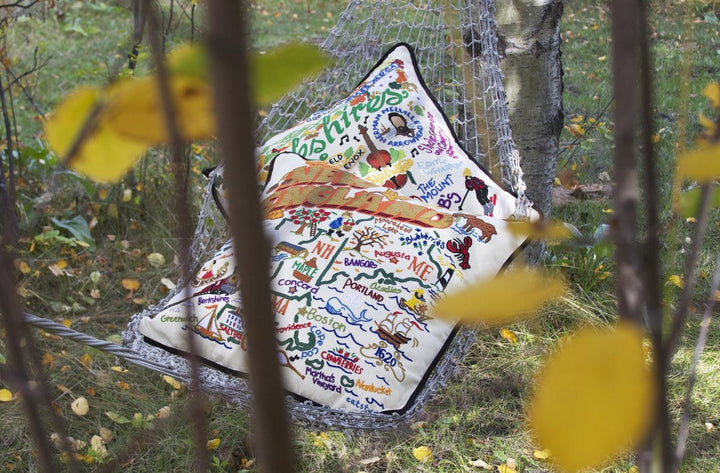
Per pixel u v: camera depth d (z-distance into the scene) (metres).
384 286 1.97
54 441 2.23
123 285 3.14
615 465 2.00
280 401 0.29
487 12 2.36
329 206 2.11
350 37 2.60
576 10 6.42
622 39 0.27
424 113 2.36
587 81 5.22
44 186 3.67
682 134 0.41
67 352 2.76
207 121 0.26
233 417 2.43
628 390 0.25
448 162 2.28
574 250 3.08
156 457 2.29
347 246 2.03
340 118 2.34
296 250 2.04
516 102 2.91
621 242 0.29
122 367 2.62
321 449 2.35
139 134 0.26
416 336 1.94
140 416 2.40
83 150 0.26
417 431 2.44
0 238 0.45
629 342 0.25
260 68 0.24
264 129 2.62
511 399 2.54
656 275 0.29
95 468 2.25
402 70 2.43
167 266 3.29
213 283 2.02
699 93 4.29
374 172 2.25
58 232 3.28
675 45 4.55
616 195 0.29
